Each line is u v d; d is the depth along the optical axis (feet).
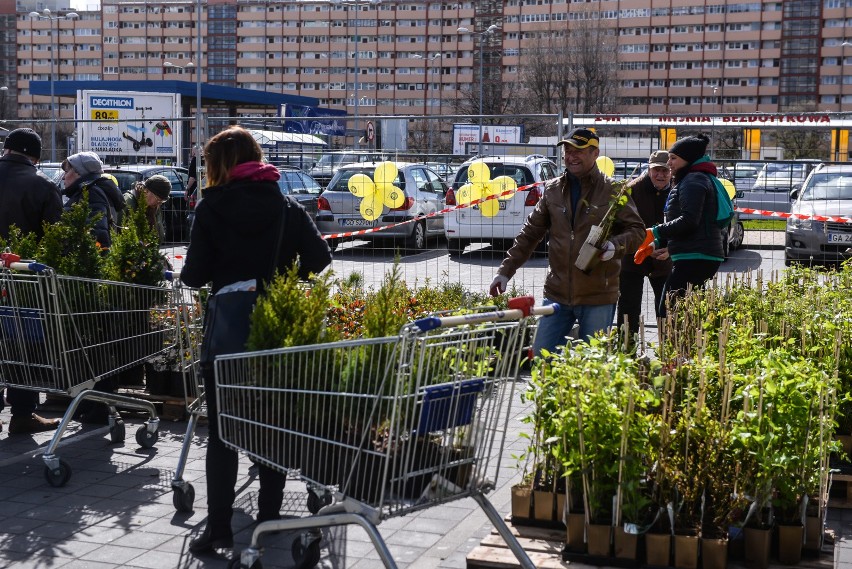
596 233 20.22
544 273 46.73
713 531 14.47
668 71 437.99
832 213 53.47
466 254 45.50
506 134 118.73
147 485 19.79
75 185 27.22
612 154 59.93
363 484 13.33
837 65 423.23
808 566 14.56
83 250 21.29
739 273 52.75
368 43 471.62
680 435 15.01
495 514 14.15
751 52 430.61
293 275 15.02
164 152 60.49
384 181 38.14
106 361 21.40
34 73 519.60
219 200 15.84
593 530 14.37
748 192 61.36
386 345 13.17
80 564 15.76
